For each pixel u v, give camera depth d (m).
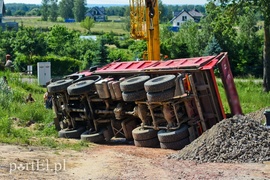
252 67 55.19
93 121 17.67
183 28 67.44
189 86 15.21
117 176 11.17
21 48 61.66
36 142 15.97
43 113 21.73
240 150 12.59
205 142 13.16
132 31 24.47
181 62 16.41
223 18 37.69
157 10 23.80
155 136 15.82
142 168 12.02
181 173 11.30
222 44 56.78
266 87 36.81
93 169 11.93
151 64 17.30
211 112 15.74
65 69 55.78
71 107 18.36
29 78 44.00
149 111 16.03
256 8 37.03
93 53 57.53
